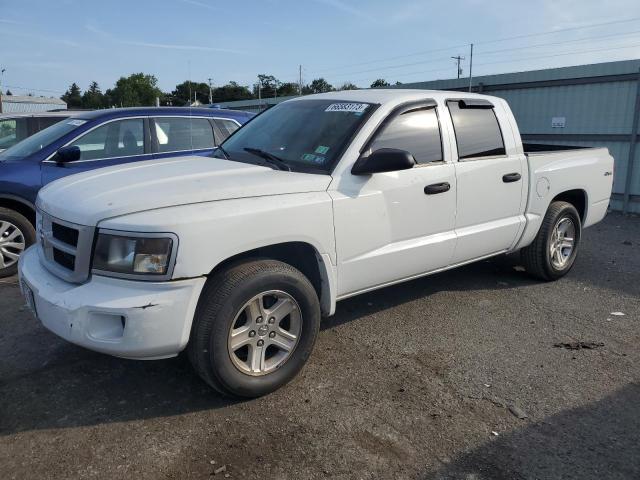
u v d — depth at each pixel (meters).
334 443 2.96
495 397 3.46
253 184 3.37
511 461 2.84
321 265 3.64
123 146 6.27
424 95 4.40
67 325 2.95
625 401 3.43
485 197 4.69
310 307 3.47
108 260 2.95
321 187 3.59
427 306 5.01
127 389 3.50
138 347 2.92
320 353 4.03
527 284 5.68
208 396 3.42
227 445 2.94
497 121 4.92
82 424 3.12
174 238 2.91
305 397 3.42
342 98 4.38
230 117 7.11
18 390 3.47
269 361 3.44
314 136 4.04
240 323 3.33
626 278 5.98
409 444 2.97
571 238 5.84
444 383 3.63
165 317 2.93
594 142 10.71
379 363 3.89
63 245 3.18
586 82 10.65
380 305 5.02
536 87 11.60
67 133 6.00
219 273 3.19
